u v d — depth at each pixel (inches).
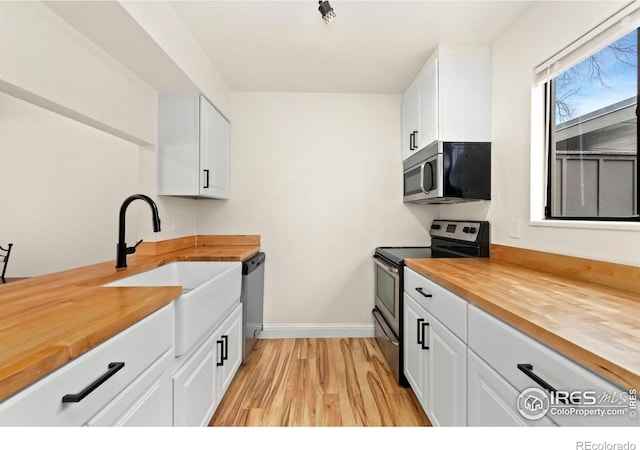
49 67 50.8
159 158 87.6
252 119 113.2
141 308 36.6
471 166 81.6
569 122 61.5
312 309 114.7
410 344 74.6
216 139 99.2
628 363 24.4
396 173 114.8
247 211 113.7
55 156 116.1
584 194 57.6
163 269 76.4
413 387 71.9
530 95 67.7
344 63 92.4
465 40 80.4
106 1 48.6
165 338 42.8
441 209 113.8
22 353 24.2
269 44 82.4
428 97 86.7
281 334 113.8
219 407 71.1
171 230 96.2
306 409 70.4
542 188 66.5
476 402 45.2
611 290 47.1
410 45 82.5
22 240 113.3
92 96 61.1
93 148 119.3
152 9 59.3
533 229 66.5
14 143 113.0
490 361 41.5
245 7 67.7
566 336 29.6
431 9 68.4
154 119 85.9
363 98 114.3
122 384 33.2
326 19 63.6
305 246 114.3
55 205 116.1
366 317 115.2
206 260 83.8
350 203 114.5
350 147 114.3
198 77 83.2
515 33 72.6
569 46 57.6
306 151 113.9
